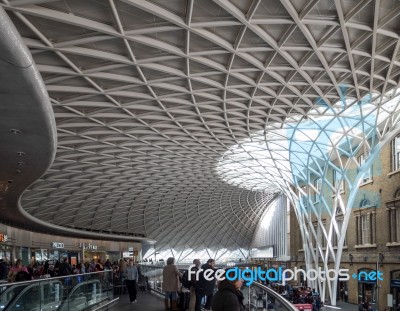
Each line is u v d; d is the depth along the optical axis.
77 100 24.38
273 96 27.55
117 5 15.54
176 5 16.03
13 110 11.81
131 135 33.06
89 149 35.72
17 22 15.48
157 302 21.62
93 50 18.50
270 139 40.19
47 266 30.50
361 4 17.61
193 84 24.48
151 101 26.42
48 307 11.38
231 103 28.19
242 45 20.11
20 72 9.45
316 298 40.19
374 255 41.34
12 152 16.70
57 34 17.06
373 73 25.44
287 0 15.98
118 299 23.22
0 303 8.45
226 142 37.88
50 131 13.97
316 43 20.59
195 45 19.52
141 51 19.59
